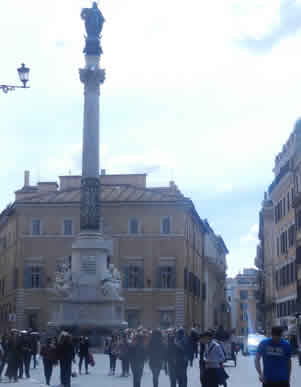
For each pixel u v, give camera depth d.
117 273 61.44
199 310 104.62
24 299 87.50
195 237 101.25
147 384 30.73
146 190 90.75
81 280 58.81
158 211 88.12
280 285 80.69
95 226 60.56
